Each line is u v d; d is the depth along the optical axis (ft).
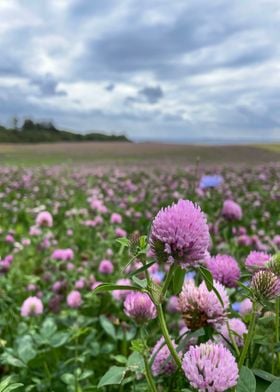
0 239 21.15
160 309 4.46
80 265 17.38
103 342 10.66
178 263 4.33
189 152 111.04
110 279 15.05
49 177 50.62
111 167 68.23
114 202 31.58
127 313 5.74
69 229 22.72
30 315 10.52
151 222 4.60
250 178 46.32
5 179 46.98
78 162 81.97
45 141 176.76
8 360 8.27
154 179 47.19
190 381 3.77
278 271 5.39
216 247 15.34
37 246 18.78
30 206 31.45
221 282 6.01
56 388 8.03
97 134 202.08
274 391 3.77
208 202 25.46
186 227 4.30
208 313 5.17
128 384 8.02
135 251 4.69
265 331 6.91
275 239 14.92
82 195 36.29
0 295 12.65
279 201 31.04
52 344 8.64
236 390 3.93
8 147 129.18
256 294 4.58
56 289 13.61
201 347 3.93
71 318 10.86
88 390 7.74
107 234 20.79
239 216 12.94
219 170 58.08
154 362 5.82
